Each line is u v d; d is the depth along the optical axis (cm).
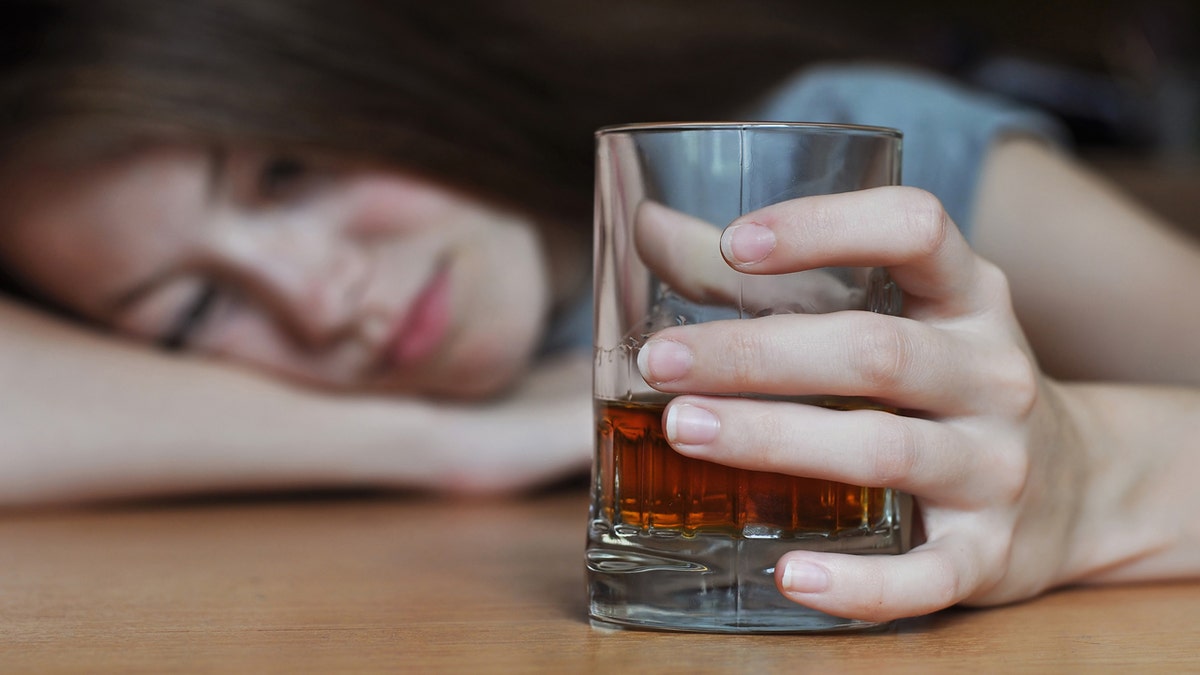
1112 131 129
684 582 41
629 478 41
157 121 68
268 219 73
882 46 99
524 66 80
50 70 68
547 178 79
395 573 50
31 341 74
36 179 71
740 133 40
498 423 74
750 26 87
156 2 68
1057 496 45
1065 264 66
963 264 41
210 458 71
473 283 78
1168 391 50
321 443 72
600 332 42
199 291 76
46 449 69
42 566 52
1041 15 140
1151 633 42
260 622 43
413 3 76
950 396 41
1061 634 41
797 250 40
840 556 40
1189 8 134
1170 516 47
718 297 40
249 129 68
